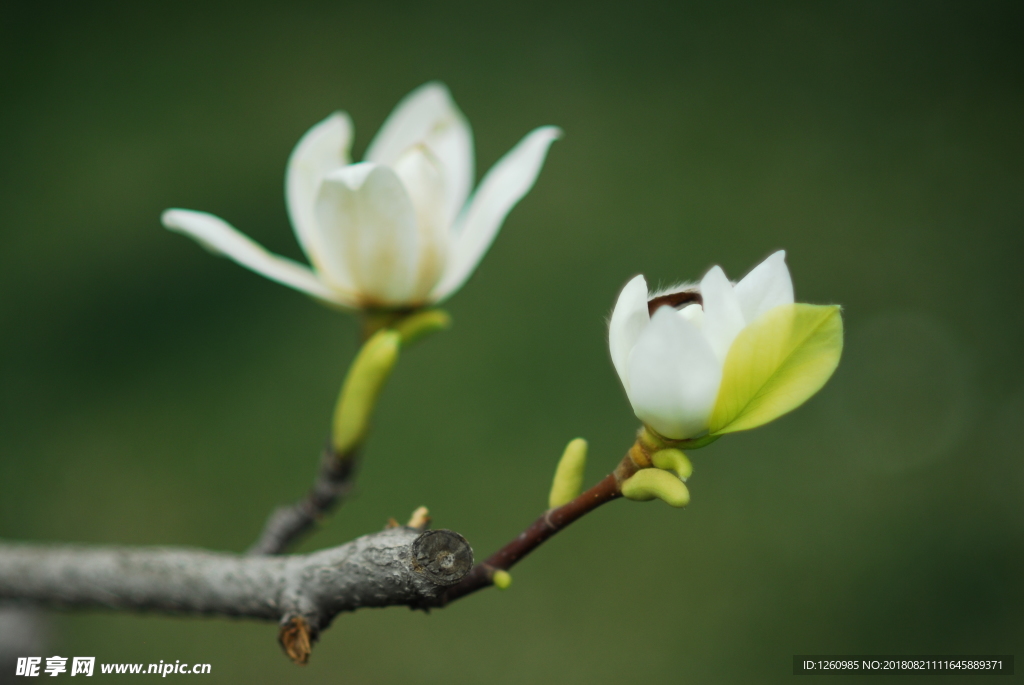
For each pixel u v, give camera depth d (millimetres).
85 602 1036
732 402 936
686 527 2416
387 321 1052
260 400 2750
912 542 2400
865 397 2764
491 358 2801
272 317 3014
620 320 947
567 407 2682
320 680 2043
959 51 3797
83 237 3203
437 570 935
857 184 3336
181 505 2455
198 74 3791
